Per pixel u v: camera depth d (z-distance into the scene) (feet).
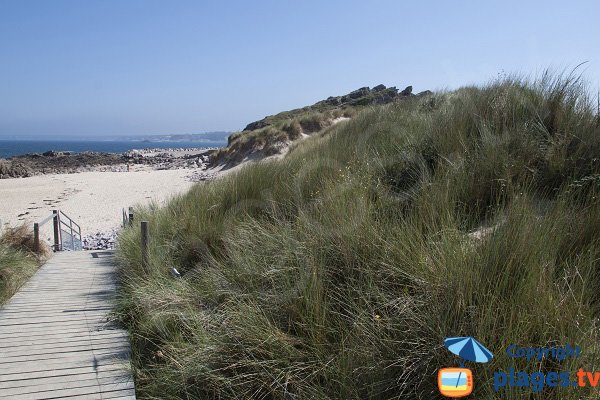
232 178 25.08
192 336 12.57
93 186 88.17
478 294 8.45
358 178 17.20
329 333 9.93
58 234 33.58
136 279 17.89
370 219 12.50
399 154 18.94
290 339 10.07
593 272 8.55
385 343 8.80
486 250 9.26
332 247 12.15
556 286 8.13
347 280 10.98
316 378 9.25
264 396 9.62
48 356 13.46
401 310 8.99
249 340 10.52
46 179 103.24
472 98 22.02
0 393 11.50
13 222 55.47
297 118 77.00
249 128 150.82
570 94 17.47
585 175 13.15
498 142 15.67
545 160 14.64
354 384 8.55
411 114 28.60
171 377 11.05
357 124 34.47
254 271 13.21
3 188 87.81
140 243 20.51
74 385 11.89
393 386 8.20
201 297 13.83
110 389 11.71
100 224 55.31
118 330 15.31
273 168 24.79
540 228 9.62
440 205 12.49
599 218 9.98
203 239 18.70
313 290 10.81
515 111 18.15
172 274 16.78
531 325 7.62
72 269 24.14
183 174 101.50
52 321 16.25
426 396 7.77
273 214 17.34
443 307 8.59
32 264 24.29
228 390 10.05
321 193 17.63
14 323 16.06
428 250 10.14
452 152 17.03
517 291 8.16
